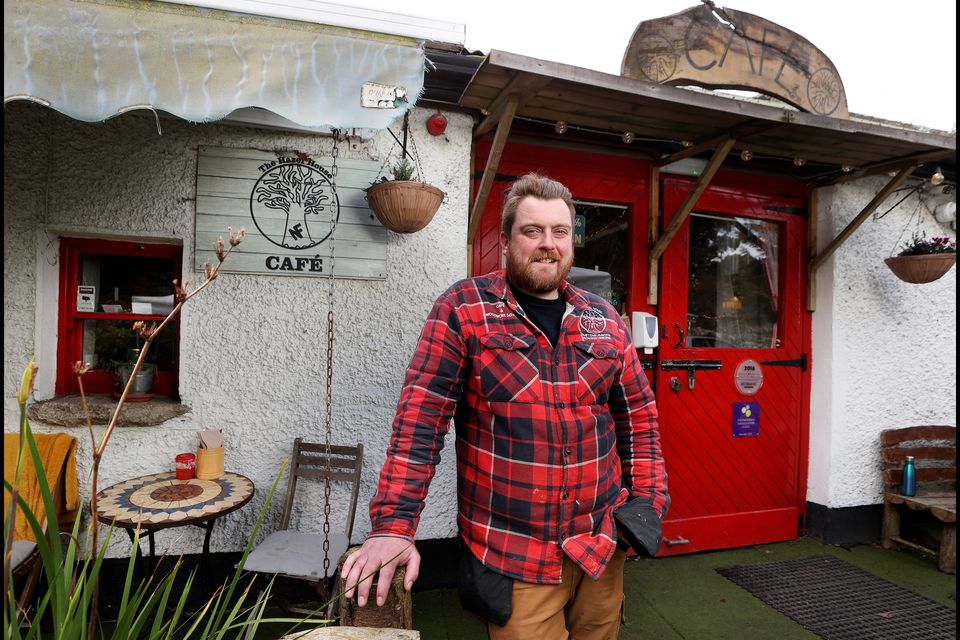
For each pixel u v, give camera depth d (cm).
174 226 261
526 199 150
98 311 278
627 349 162
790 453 373
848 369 367
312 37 181
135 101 168
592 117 257
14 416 247
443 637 250
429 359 145
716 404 354
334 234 274
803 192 373
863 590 302
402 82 188
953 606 287
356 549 127
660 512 156
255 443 268
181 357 261
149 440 258
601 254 338
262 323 268
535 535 142
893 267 347
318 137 272
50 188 249
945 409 394
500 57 200
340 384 276
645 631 261
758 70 283
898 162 303
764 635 259
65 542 237
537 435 142
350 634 118
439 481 289
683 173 349
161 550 258
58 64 163
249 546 115
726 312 364
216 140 263
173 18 172
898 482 363
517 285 155
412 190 244
